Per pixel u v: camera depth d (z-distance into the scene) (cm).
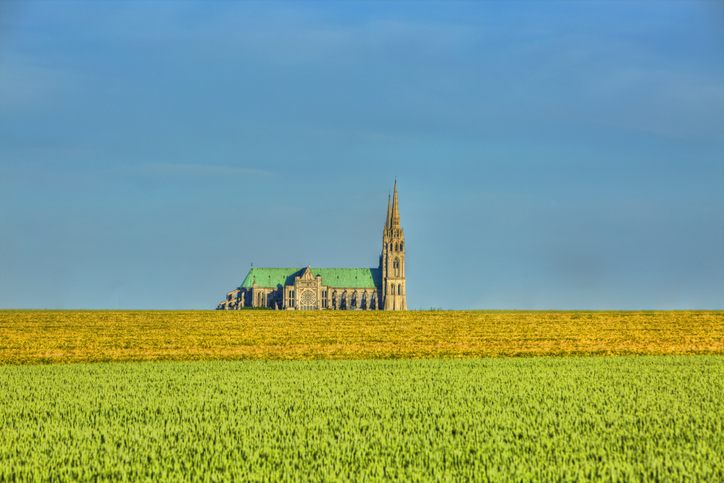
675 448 5453
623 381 9362
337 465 4947
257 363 12319
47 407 7356
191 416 6800
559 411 7000
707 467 4856
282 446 5534
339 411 7056
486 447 5475
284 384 9175
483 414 6838
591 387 8762
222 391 8550
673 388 8681
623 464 4978
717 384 9062
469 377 9894
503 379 9638
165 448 5447
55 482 4644
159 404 7506
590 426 6275
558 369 10988
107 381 9575
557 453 5269
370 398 7869
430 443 5628
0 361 13275
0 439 5809
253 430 6097
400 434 5959
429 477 4731
